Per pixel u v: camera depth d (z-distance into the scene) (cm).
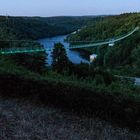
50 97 1148
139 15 12875
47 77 1273
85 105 1100
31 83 1195
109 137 970
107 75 2211
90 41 12100
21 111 1048
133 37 9356
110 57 8638
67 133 941
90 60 9112
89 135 959
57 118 1045
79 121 1044
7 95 1195
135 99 1067
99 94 1099
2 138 798
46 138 869
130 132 1015
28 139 829
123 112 1048
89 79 1493
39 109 1096
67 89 1136
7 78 1223
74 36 14462
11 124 904
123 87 1271
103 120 1063
